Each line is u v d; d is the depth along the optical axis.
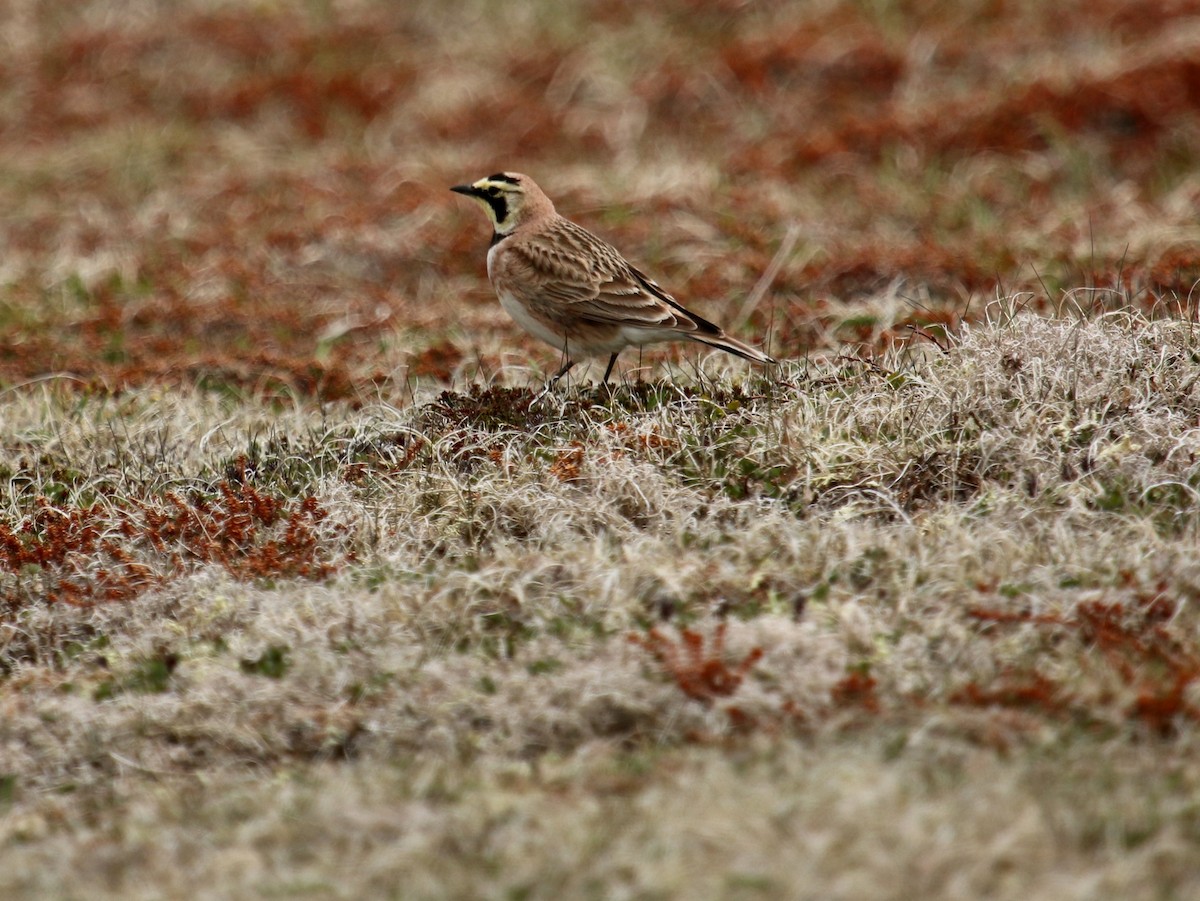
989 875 8.48
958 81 28.97
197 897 8.93
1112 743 9.64
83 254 24.92
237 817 9.76
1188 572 11.24
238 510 13.90
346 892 8.81
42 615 12.56
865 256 21.12
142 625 12.25
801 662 10.58
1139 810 8.91
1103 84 26.11
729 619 11.25
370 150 29.52
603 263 16.80
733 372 17.05
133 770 10.60
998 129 26.02
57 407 18.08
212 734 10.76
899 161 25.72
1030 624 10.85
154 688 11.42
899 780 9.30
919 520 12.55
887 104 28.42
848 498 13.08
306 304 22.45
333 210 25.77
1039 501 12.55
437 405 15.83
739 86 29.83
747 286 21.23
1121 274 19.00
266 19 34.56
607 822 9.18
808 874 8.56
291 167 28.67
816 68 29.69
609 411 15.08
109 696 11.37
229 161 29.56
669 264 22.64
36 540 14.00
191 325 21.64
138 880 9.20
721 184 25.62
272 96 31.75
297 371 19.12
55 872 9.40
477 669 11.00
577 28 33.22
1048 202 24.00
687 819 9.11
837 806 9.05
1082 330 14.48
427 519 13.36
